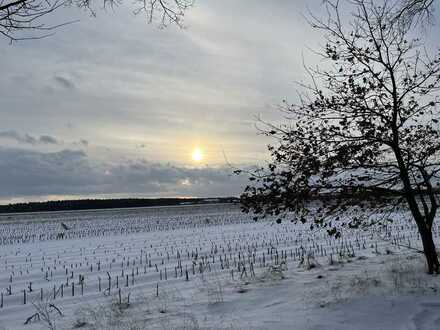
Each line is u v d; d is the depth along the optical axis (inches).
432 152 333.4
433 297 282.2
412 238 681.0
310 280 381.4
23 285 469.7
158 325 281.7
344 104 327.9
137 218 2347.4
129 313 323.9
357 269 414.3
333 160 316.5
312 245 698.8
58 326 308.3
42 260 681.6
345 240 721.0
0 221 2783.0
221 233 1066.7
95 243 944.3
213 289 381.4
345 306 282.5
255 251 658.2
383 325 242.7
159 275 483.8
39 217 3410.4
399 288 308.8
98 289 430.0
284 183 310.0
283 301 318.0
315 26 331.0
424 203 353.7
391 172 339.3
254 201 315.0
